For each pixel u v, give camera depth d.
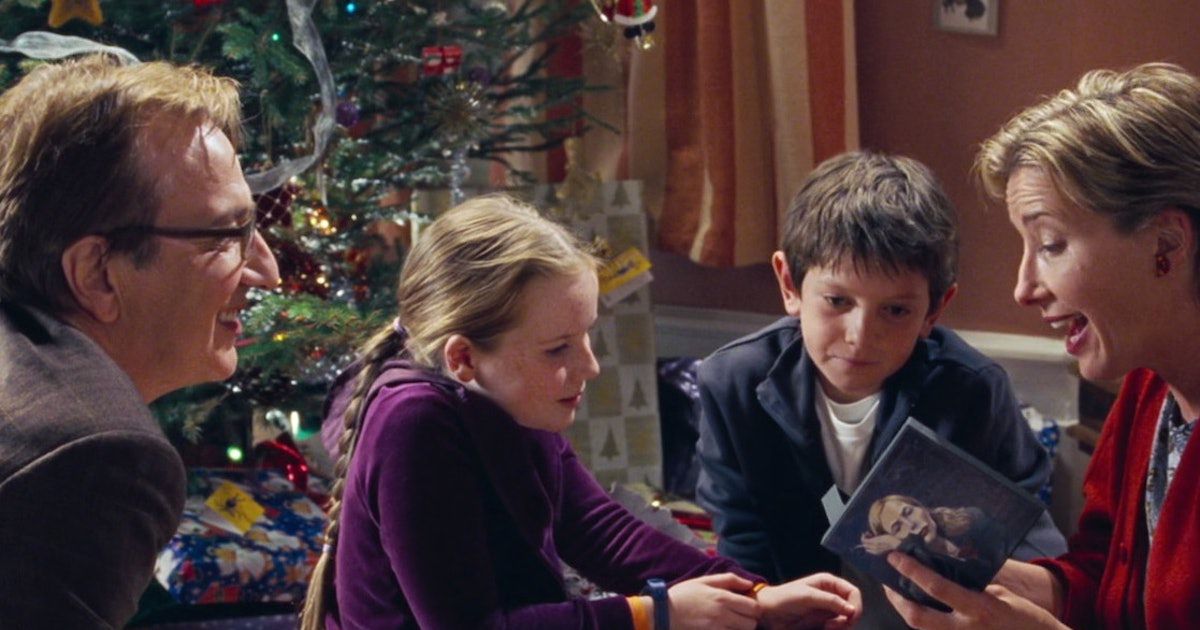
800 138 3.45
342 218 2.95
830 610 1.63
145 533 1.15
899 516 1.53
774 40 3.42
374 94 2.97
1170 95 1.45
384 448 1.52
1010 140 1.54
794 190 3.48
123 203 1.24
